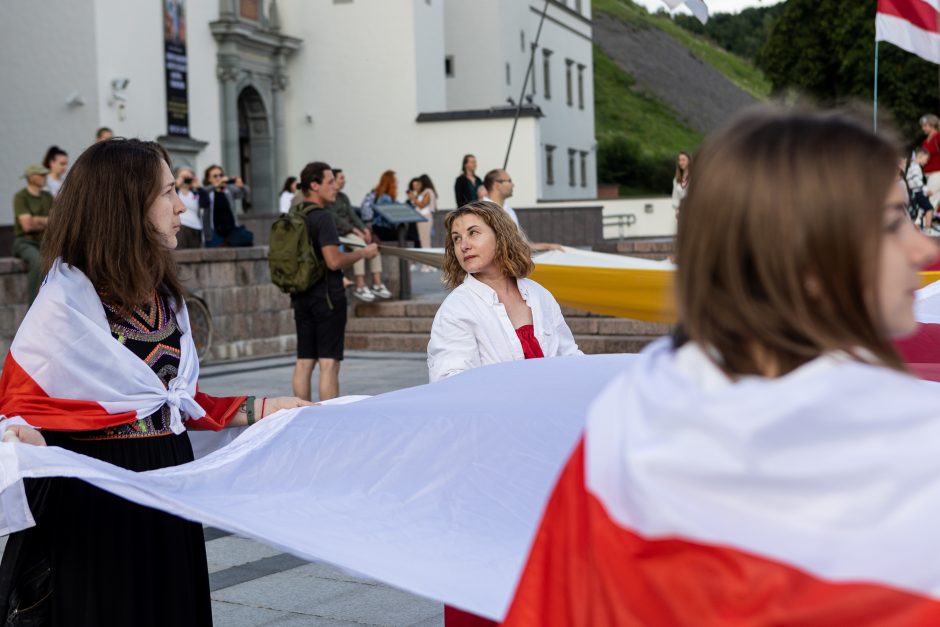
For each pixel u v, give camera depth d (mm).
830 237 1376
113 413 3037
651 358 1514
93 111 24891
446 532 2564
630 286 7711
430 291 19109
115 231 3064
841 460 1327
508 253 4504
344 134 33906
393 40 33594
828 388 1325
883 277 1419
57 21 25000
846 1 45000
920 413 1321
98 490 2994
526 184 33031
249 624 4512
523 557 2381
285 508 2740
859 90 44625
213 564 5402
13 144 25219
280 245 8273
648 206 38844
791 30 46906
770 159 1401
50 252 3094
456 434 2842
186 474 2867
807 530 1346
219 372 13266
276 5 32656
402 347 15414
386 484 2811
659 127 88812
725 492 1369
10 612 2975
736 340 1421
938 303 4766
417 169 33562
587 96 57250
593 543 1488
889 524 1327
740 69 109375
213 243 16891
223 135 29562
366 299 16406
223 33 28953
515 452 2822
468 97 44281
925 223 16828
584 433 1576
